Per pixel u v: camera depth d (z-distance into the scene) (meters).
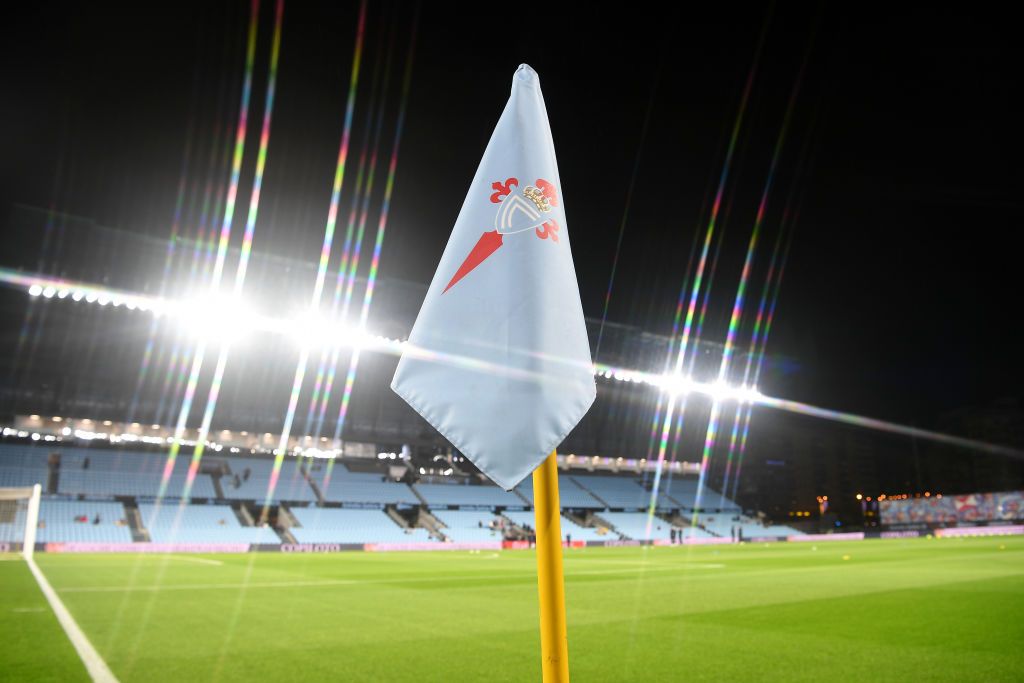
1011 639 4.98
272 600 8.37
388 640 5.27
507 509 40.47
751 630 5.64
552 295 1.46
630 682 3.74
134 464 32.53
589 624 6.07
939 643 4.86
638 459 47.50
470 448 1.38
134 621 6.34
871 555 19.39
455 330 1.49
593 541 36.03
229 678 3.95
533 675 3.98
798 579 11.14
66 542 25.83
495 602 8.23
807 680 3.74
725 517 46.28
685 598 8.38
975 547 22.58
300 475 36.81
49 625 6.06
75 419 31.06
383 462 39.72
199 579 11.72
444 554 25.80
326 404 37.28
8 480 28.86
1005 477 49.53
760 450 52.91
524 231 1.52
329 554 25.25
